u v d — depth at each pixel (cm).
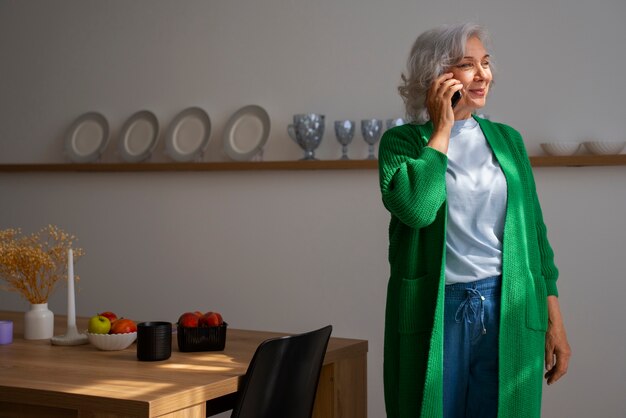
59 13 470
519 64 373
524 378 200
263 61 421
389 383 211
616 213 356
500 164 209
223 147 425
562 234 365
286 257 413
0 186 479
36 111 475
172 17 442
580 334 361
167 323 240
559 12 366
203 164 420
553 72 367
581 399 361
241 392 198
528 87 371
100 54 459
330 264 404
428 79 211
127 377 205
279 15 418
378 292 394
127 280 449
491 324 202
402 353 204
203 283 431
